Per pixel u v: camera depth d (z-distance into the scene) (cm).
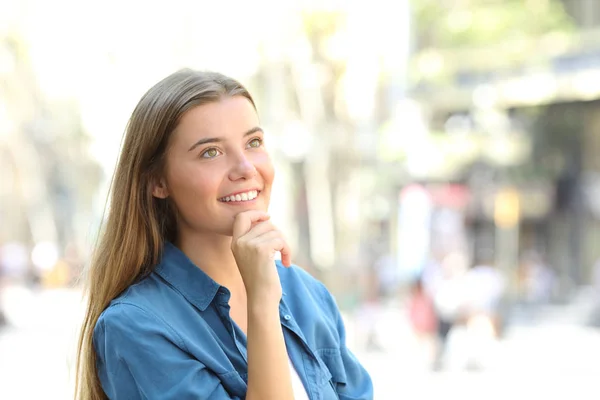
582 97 2250
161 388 205
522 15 2158
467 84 2323
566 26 2192
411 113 2398
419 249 2303
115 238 228
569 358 1546
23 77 2986
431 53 2353
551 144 2511
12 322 2130
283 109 2569
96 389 227
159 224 234
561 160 2530
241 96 224
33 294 2723
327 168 2700
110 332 211
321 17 2298
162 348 208
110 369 212
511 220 2459
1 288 2166
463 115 2397
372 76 2445
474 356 1424
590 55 2158
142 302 215
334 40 2370
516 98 2258
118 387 212
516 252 2533
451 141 2217
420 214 2334
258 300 210
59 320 2147
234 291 237
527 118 2442
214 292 224
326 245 2766
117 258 226
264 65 2422
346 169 2709
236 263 218
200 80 223
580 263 2553
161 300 220
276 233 217
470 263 2489
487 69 2291
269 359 206
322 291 260
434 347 1414
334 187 2731
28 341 1764
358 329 1653
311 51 2380
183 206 222
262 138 229
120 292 227
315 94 2530
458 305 1412
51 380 1261
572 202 2564
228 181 219
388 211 2584
